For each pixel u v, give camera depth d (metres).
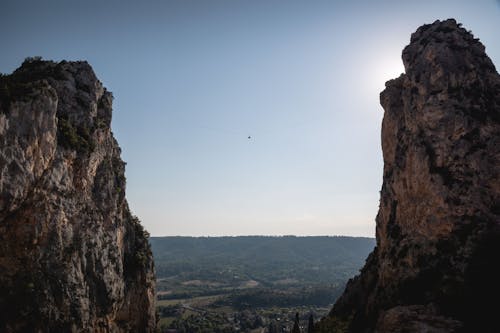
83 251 74.75
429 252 63.06
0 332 61.06
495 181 61.59
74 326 69.06
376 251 86.06
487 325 49.84
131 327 94.75
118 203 91.88
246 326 198.88
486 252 57.06
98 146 84.06
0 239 62.41
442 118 67.88
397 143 77.88
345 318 80.88
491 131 64.69
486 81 69.38
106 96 92.38
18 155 61.19
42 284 65.56
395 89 82.31
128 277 95.56
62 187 70.94
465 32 74.69
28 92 64.50
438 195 64.12
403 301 61.75
